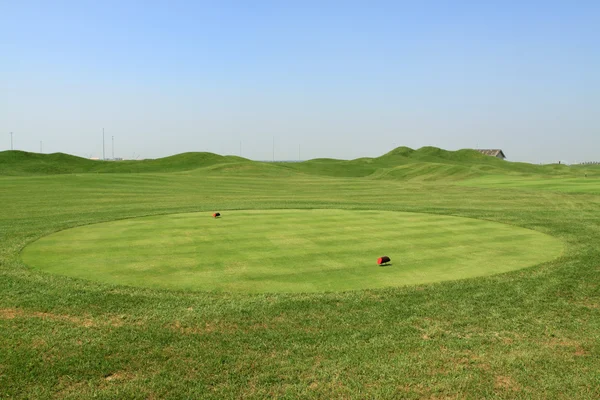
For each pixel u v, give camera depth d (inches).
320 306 325.7
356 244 549.0
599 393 214.8
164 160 4242.1
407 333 280.8
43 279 391.2
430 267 439.5
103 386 217.9
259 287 370.9
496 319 304.7
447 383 222.4
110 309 319.3
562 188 1569.9
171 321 298.2
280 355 250.4
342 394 212.1
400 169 3718.0
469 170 3228.3
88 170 3762.3
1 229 663.8
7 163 3649.1
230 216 815.7
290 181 2249.0
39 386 217.2
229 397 208.8
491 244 557.3
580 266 446.3
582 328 290.8
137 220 762.2
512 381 225.3
